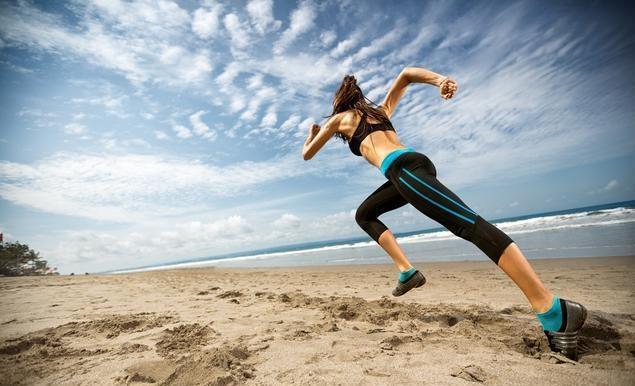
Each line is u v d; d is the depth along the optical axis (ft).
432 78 7.06
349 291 17.37
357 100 7.41
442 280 19.22
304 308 11.99
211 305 13.79
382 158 6.64
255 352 6.81
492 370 5.20
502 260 5.62
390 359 5.98
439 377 5.03
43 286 29.22
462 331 7.73
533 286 5.67
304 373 5.49
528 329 7.54
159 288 23.48
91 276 48.37
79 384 5.45
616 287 12.66
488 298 12.54
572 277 15.98
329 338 7.67
